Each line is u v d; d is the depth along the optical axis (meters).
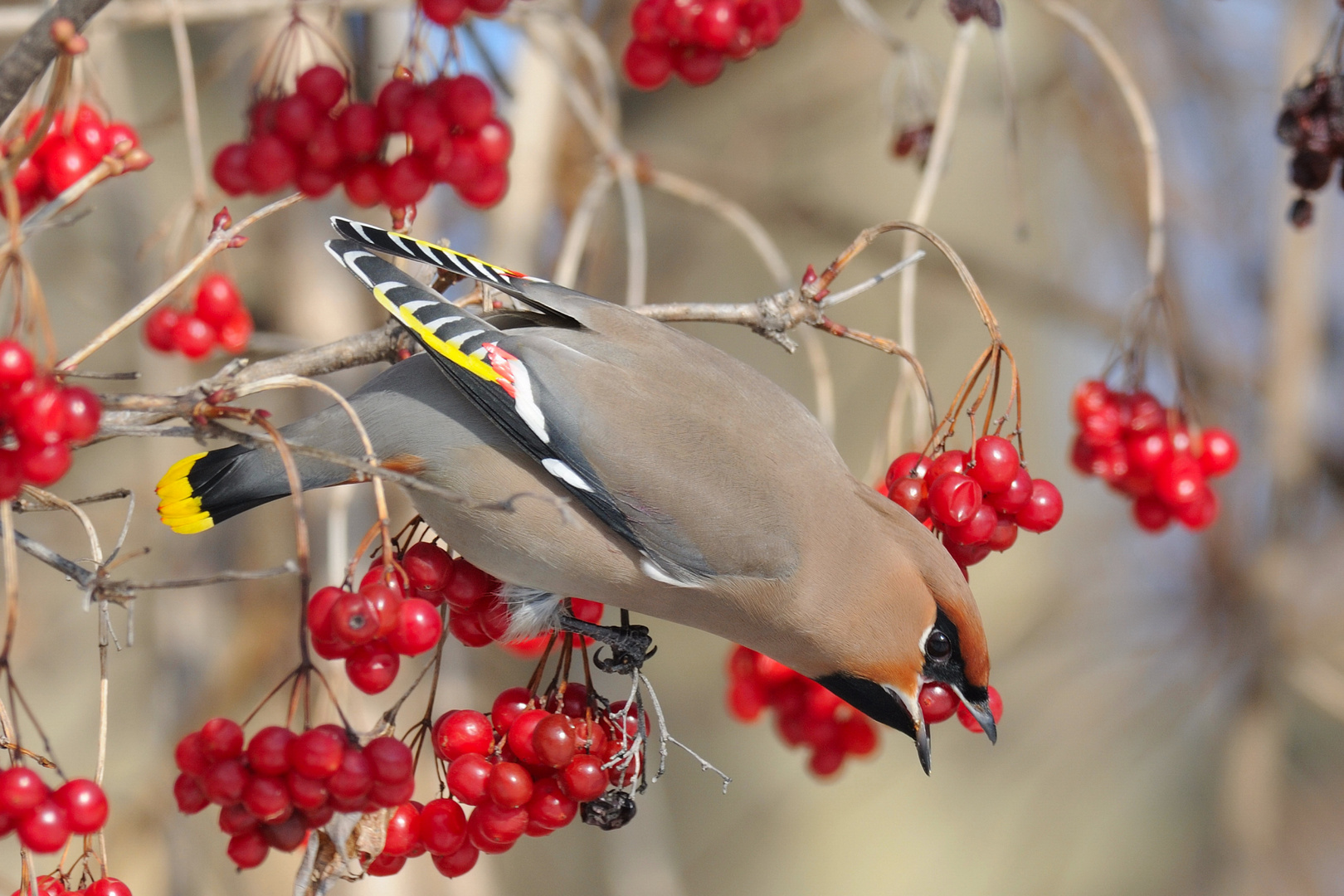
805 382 16.67
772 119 16.50
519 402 7.13
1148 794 16.12
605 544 7.25
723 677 16.92
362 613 5.48
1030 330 16.80
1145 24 15.57
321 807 5.57
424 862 10.49
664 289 16.02
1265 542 14.38
